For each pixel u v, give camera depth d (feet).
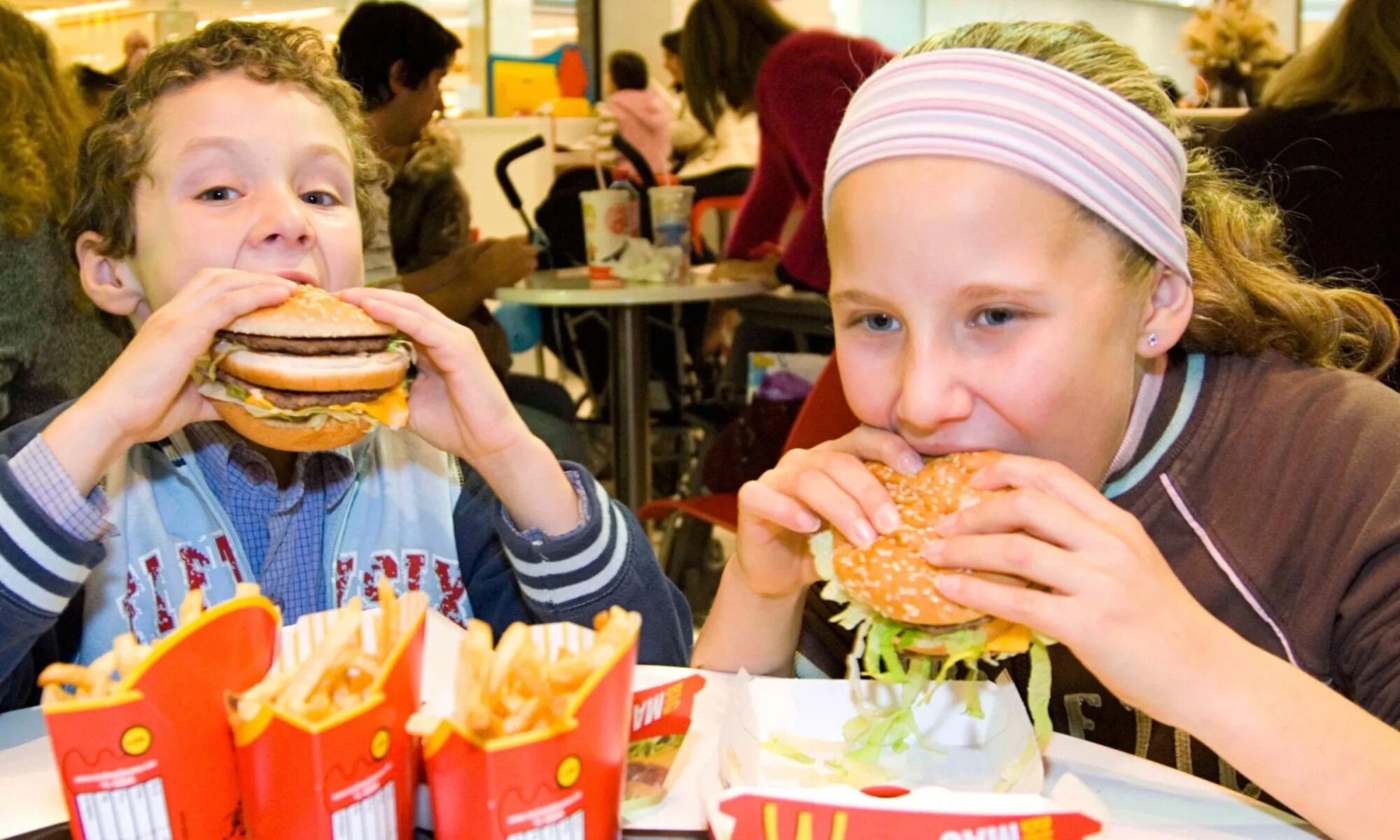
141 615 4.31
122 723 2.40
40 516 3.43
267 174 4.16
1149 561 2.98
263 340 3.92
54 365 7.95
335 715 2.38
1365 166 8.44
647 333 13.08
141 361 3.68
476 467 4.40
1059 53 3.47
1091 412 3.37
